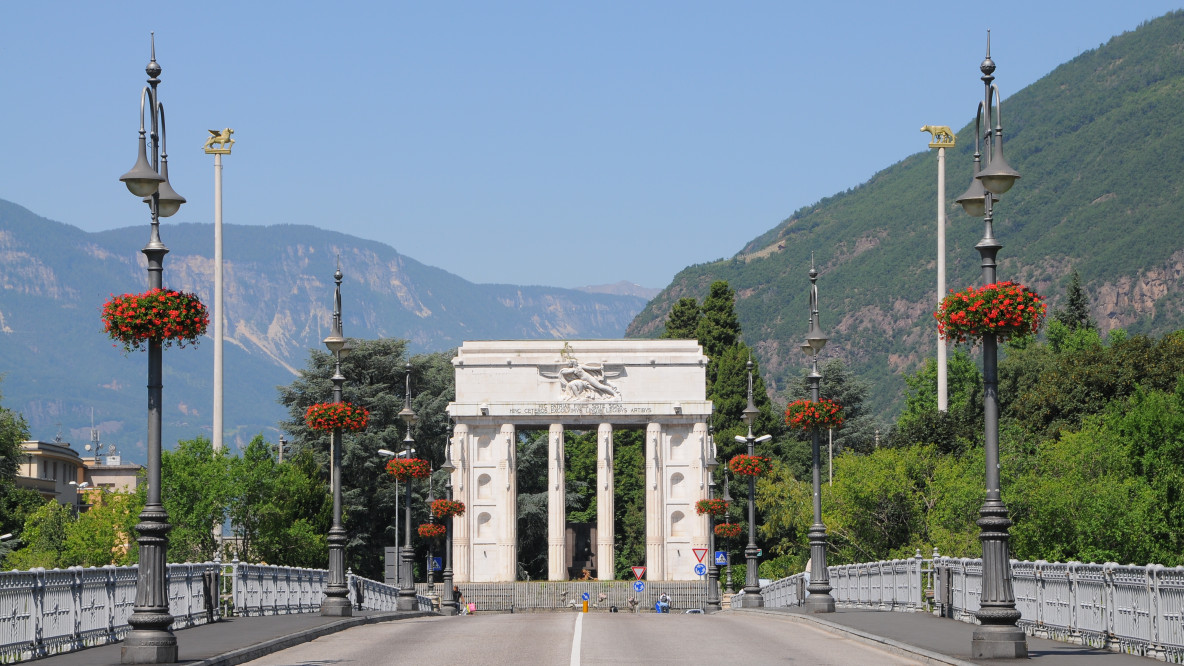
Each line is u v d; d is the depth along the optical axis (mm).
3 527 98875
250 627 36062
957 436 86188
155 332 27000
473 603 103750
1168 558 62469
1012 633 25859
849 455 88438
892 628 34188
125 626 32188
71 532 95875
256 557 87125
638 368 109562
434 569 109812
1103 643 27922
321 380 121625
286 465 93000
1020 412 82750
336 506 44875
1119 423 70000
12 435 96062
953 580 38875
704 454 108625
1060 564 30547
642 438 142625
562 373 109375
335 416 44969
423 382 127938
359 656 28250
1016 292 27031
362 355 123312
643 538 134500
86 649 28828
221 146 80188
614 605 103750
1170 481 64688
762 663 26125
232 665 26719
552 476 108750
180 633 33750
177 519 84312
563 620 42750
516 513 110875
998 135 27953
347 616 43750
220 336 83375
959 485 72312
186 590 36719
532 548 128750
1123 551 63031
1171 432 66625
